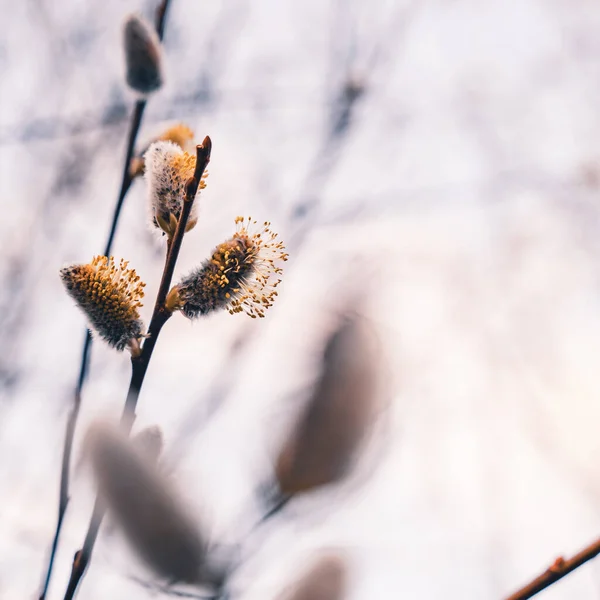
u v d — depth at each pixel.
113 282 0.51
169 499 0.31
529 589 0.50
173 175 0.52
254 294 0.51
